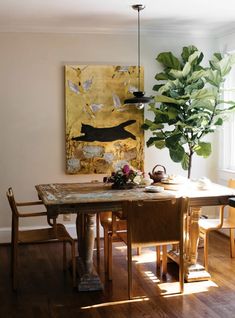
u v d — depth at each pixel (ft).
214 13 15.16
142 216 11.41
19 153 16.99
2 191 16.96
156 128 16.87
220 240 17.22
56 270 13.98
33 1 13.37
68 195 12.44
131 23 16.56
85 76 17.13
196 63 16.83
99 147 17.43
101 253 15.75
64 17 15.46
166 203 11.44
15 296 11.94
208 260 14.74
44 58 16.89
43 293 12.14
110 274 13.03
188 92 16.44
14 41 16.61
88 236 12.30
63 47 17.01
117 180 13.60
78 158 17.30
